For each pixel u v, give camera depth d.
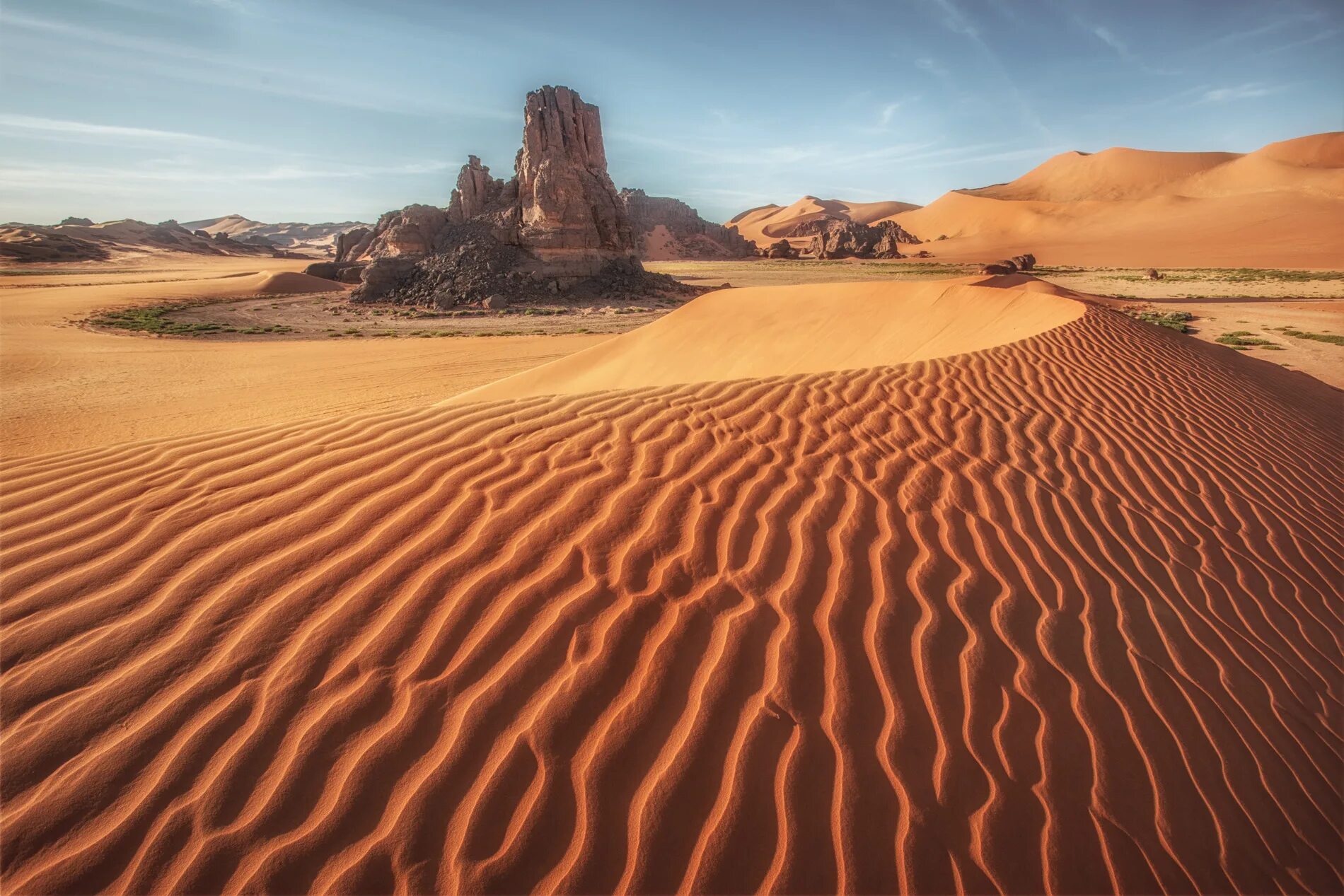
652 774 2.28
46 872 1.88
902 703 2.67
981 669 2.91
